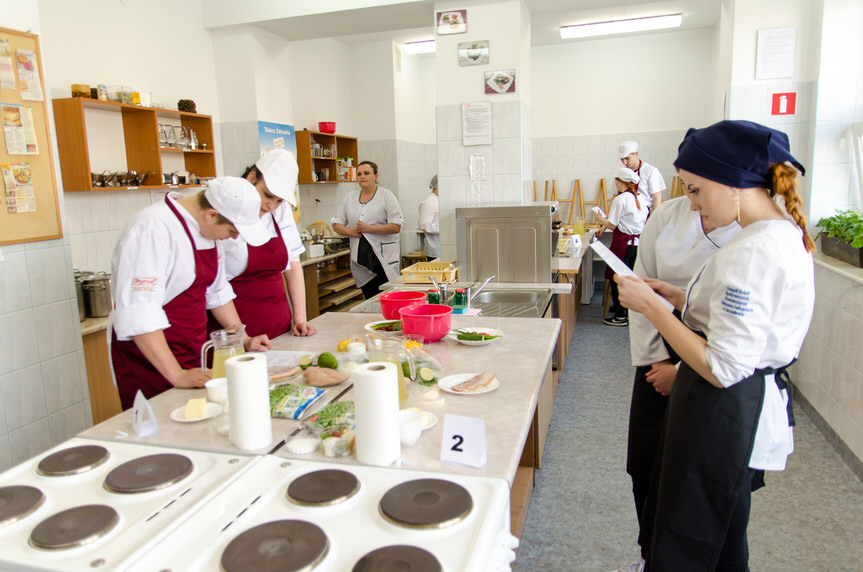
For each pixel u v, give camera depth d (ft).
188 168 14.61
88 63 11.98
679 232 5.74
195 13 14.92
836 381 9.67
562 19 19.30
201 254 6.15
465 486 3.43
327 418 4.34
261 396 4.06
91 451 3.96
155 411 4.87
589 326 18.52
